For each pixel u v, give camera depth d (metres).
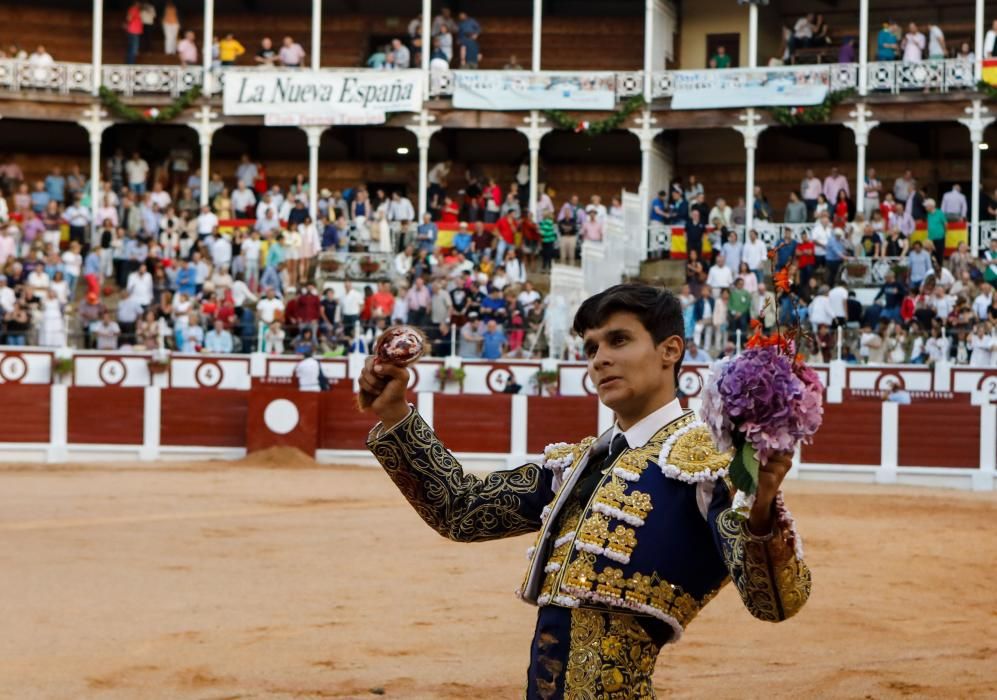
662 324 3.57
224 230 33.38
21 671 7.57
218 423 25.44
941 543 13.96
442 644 8.36
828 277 30.34
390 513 15.95
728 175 39.09
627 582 3.40
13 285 29.22
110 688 7.21
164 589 10.33
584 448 3.68
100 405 25.33
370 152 39.47
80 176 35.66
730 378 3.12
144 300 29.47
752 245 30.25
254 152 39.41
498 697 7.05
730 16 39.25
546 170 39.47
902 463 23.67
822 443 23.91
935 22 38.59
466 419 24.97
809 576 3.24
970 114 34.41
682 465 3.43
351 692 7.14
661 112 36.19
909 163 37.97
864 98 34.84
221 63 37.34
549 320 28.59
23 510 15.70
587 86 36.41
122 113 36.22
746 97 35.53
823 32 37.12
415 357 3.62
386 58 37.31
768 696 7.07
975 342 26.89
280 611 9.46
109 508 16.06
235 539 13.34
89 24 40.03
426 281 29.94
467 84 36.34
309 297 28.77
